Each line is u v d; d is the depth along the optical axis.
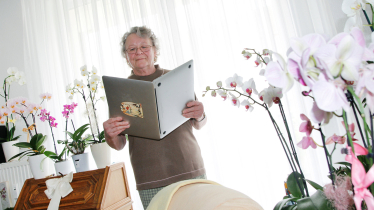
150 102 1.10
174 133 1.43
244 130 2.22
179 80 1.16
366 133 0.40
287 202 0.59
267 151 2.17
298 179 0.61
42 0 2.71
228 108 2.24
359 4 0.65
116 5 2.52
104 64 2.49
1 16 2.89
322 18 2.13
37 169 1.58
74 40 2.62
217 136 2.24
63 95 2.61
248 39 2.27
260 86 2.20
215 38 2.31
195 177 1.40
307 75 0.37
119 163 1.54
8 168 2.22
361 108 0.36
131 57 1.49
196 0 2.36
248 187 2.19
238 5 2.29
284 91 0.40
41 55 2.67
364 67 0.38
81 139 1.64
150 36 1.54
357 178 0.36
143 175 1.39
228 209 0.40
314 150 2.03
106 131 1.23
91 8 2.60
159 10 2.42
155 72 1.54
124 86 1.11
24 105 1.70
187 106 1.26
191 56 2.36
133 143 1.45
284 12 2.23
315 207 0.48
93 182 1.41
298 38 0.38
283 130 2.14
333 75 0.37
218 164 2.21
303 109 2.08
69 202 1.39
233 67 2.27
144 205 1.43
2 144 2.21
